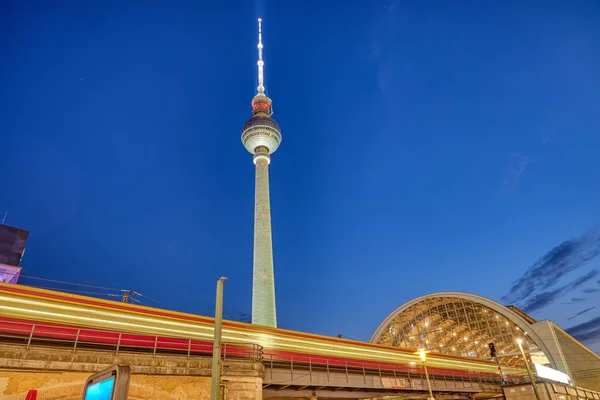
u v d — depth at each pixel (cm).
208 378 2422
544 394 4466
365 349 4197
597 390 8769
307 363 3450
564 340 8706
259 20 15175
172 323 2803
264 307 9206
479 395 6116
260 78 14300
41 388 1877
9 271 5656
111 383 928
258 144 12462
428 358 5181
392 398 4559
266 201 11138
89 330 2192
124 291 4331
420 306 10356
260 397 2612
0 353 1781
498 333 9181
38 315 2175
